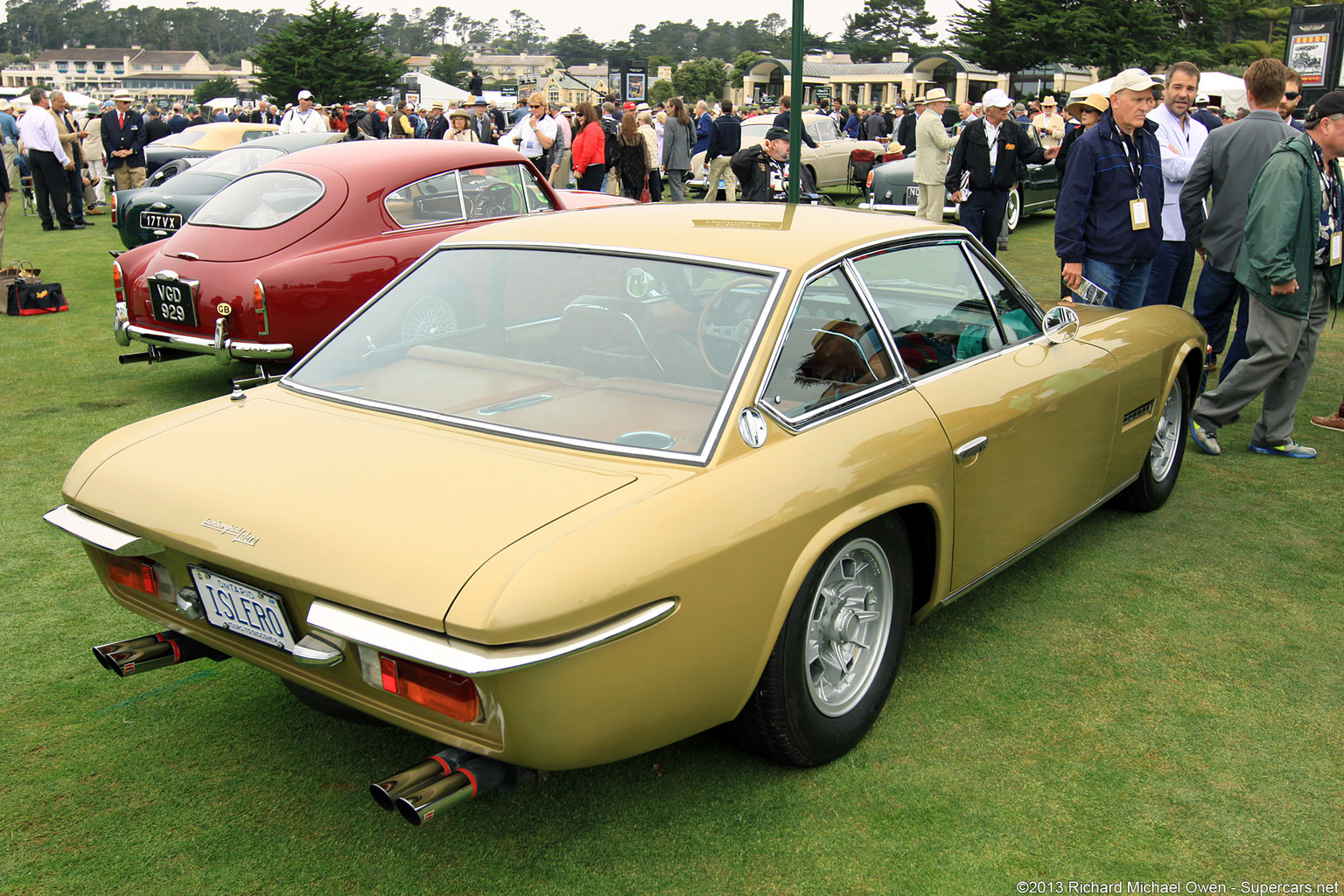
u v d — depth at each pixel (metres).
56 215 15.88
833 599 2.66
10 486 4.84
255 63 63.00
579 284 2.82
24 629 3.50
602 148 14.07
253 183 6.53
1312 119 5.01
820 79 43.28
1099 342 3.83
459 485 2.24
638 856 2.38
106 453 2.62
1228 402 5.31
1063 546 4.25
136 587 2.57
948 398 2.96
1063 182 5.50
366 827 2.49
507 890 2.27
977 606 3.71
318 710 2.92
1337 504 4.72
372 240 6.26
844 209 3.38
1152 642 3.44
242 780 2.67
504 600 1.90
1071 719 2.97
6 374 7.07
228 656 2.66
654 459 2.31
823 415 2.59
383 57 64.81
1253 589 3.85
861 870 2.35
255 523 2.21
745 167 9.02
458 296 2.96
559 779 2.68
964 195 10.20
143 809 2.55
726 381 2.46
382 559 2.03
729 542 2.20
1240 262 5.08
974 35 51.78
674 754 2.79
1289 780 2.69
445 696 2.03
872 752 2.80
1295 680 3.20
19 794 2.60
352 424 2.61
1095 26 48.56
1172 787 2.66
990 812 2.55
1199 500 4.77
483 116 20.95
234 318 5.85
